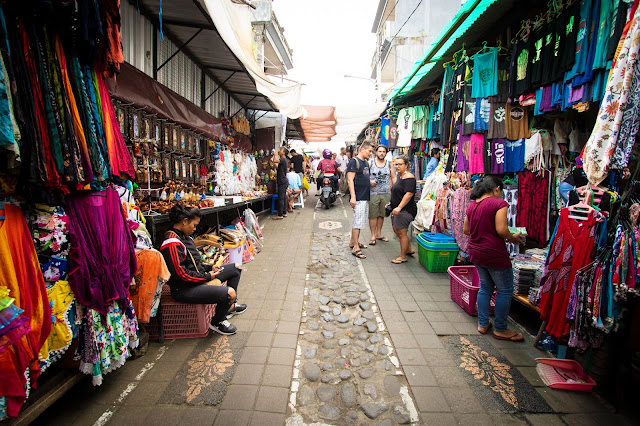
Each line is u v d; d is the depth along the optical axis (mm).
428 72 5875
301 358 2885
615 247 2234
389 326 3383
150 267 2707
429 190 6090
